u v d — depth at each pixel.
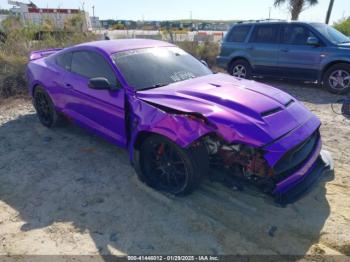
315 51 8.52
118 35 18.55
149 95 3.82
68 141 5.39
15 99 7.98
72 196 3.86
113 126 4.35
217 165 3.48
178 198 3.68
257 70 9.80
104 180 4.17
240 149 3.20
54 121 5.71
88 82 4.50
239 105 3.42
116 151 4.97
